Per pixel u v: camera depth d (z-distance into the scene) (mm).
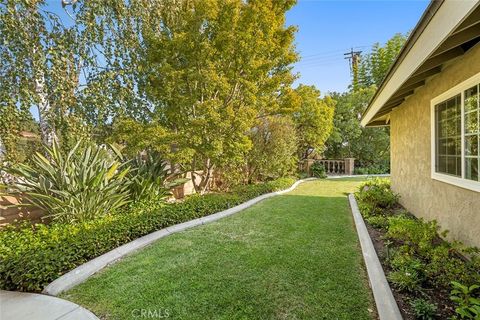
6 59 5027
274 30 6512
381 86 4352
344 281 2742
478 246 2895
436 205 4062
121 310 2324
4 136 5094
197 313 2262
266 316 2197
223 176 8492
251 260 3291
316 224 4867
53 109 5656
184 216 5016
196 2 5957
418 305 2080
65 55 5551
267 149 9531
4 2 4805
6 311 2312
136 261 3311
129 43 6629
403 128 5984
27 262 2799
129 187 5711
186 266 3154
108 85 6383
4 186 4102
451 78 3504
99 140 6527
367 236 3945
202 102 6207
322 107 13164
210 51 5926
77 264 3086
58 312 2299
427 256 2896
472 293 2264
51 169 4531
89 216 4488
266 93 7305
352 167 14992
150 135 5727
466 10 1767
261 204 6746
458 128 3383
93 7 5902
